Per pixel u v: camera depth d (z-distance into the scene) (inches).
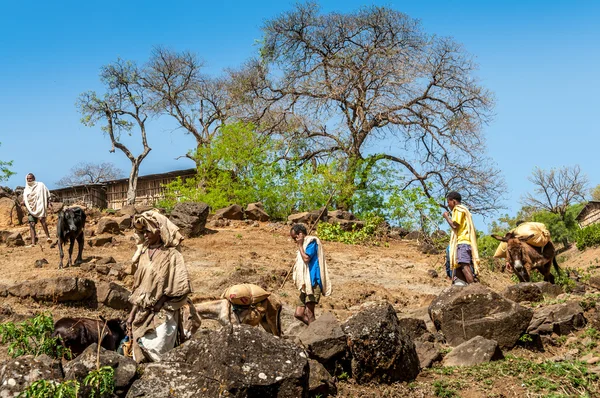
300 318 359.9
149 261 293.6
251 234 826.8
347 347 312.7
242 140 1173.7
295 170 1145.4
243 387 257.9
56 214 912.3
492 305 367.6
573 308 398.6
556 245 2364.7
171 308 291.0
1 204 884.6
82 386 259.1
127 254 680.4
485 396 296.4
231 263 645.9
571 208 2554.1
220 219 920.3
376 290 600.1
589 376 312.2
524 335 364.8
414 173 1406.3
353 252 779.4
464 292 373.7
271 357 269.1
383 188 1117.1
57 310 468.1
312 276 357.1
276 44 1498.5
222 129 1194.0
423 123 1395.2
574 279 679.1
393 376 311.3
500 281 703.7
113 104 1745.8
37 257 646.5
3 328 289.0
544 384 304.0
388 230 937.5
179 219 791.7
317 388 288.5
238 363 262.7
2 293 482.9
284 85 1508.4
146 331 288.0
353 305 552.7
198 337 285.3
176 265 294.7
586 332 383.2
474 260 449.7
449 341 369.4
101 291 486.9
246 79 1585.9
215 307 333.7
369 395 298.4
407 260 752.3
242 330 273.6
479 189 1391.5
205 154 1193.4
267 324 346.9
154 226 294.5
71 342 310.3
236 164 1160.2
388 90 1384.1
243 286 338.0
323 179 1095.6
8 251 682.2
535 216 2301.9
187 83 1844.2
